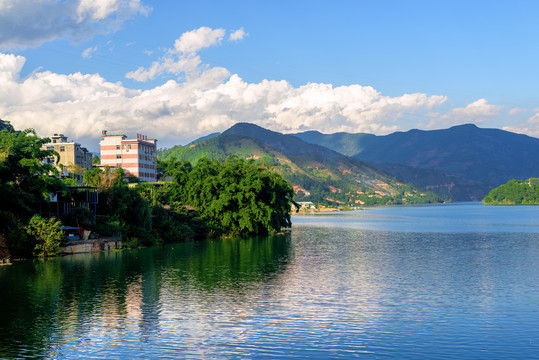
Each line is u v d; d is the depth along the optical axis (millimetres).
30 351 30469
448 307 41188
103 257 72312
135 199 90938
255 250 83562
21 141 75812
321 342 32125
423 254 78750
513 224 174750
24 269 60188
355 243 98188
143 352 30328
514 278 54844
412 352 30391
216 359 29172
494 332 34219
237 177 116562
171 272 58469
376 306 41375
